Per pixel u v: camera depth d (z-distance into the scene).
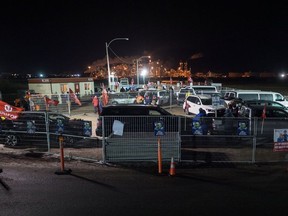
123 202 7.11
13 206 6.84
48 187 8.09
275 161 10.88
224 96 28.27
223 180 8.81
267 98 25.61
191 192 7.80
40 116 13.07
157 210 6.66
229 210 6.68
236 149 12.53
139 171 9.69
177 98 32.09
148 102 27.23
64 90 39.41
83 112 26.03
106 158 10.69
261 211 6.64
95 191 7.82
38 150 12.45
